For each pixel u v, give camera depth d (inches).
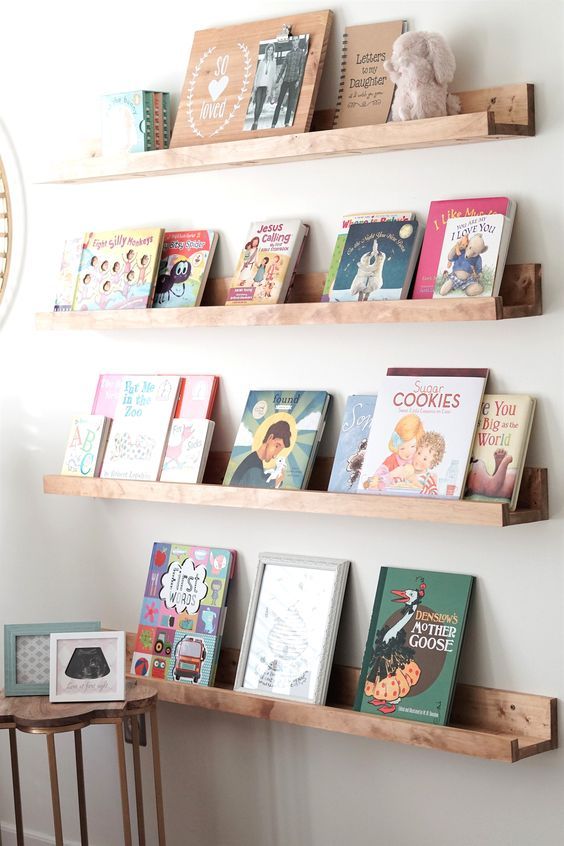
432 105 88.7
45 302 119.2
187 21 107.3
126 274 108.2
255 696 98.1
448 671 90.7
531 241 88.7
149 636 108.3
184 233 107.3
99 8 113.1
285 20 99.5
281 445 100.3
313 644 97.7
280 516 103.6
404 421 93.0
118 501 114.9
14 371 122.0
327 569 99.0
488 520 84.1
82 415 117.0
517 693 90.2
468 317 85.0
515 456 87.4
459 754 93.9
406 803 97.0
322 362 100.7
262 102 98.8
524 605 90.4
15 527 123.0
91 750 118.4
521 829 91.0
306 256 101.0
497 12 89.7
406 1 94.2
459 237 89.3
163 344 111.1
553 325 88.2
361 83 95.1
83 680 100.1
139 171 103.3
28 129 119.0
